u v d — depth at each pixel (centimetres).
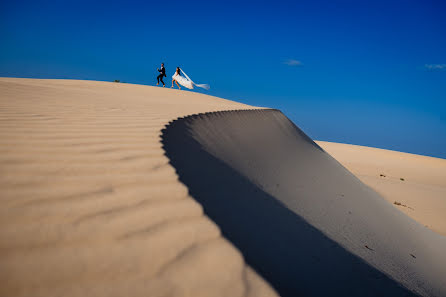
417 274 324
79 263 110
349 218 421
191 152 303
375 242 366
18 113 347
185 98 1324
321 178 621
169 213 153
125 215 143
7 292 94
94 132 279
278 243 204
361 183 860
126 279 107
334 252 248
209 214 171
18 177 165
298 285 156
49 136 250
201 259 124
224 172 309
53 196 150
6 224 123
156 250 124
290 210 316
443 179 2006
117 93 1072
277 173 476
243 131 607
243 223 204
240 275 121
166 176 196
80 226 130
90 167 192
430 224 932
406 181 1722
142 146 248
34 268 104
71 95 683
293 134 946
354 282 207
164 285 107
